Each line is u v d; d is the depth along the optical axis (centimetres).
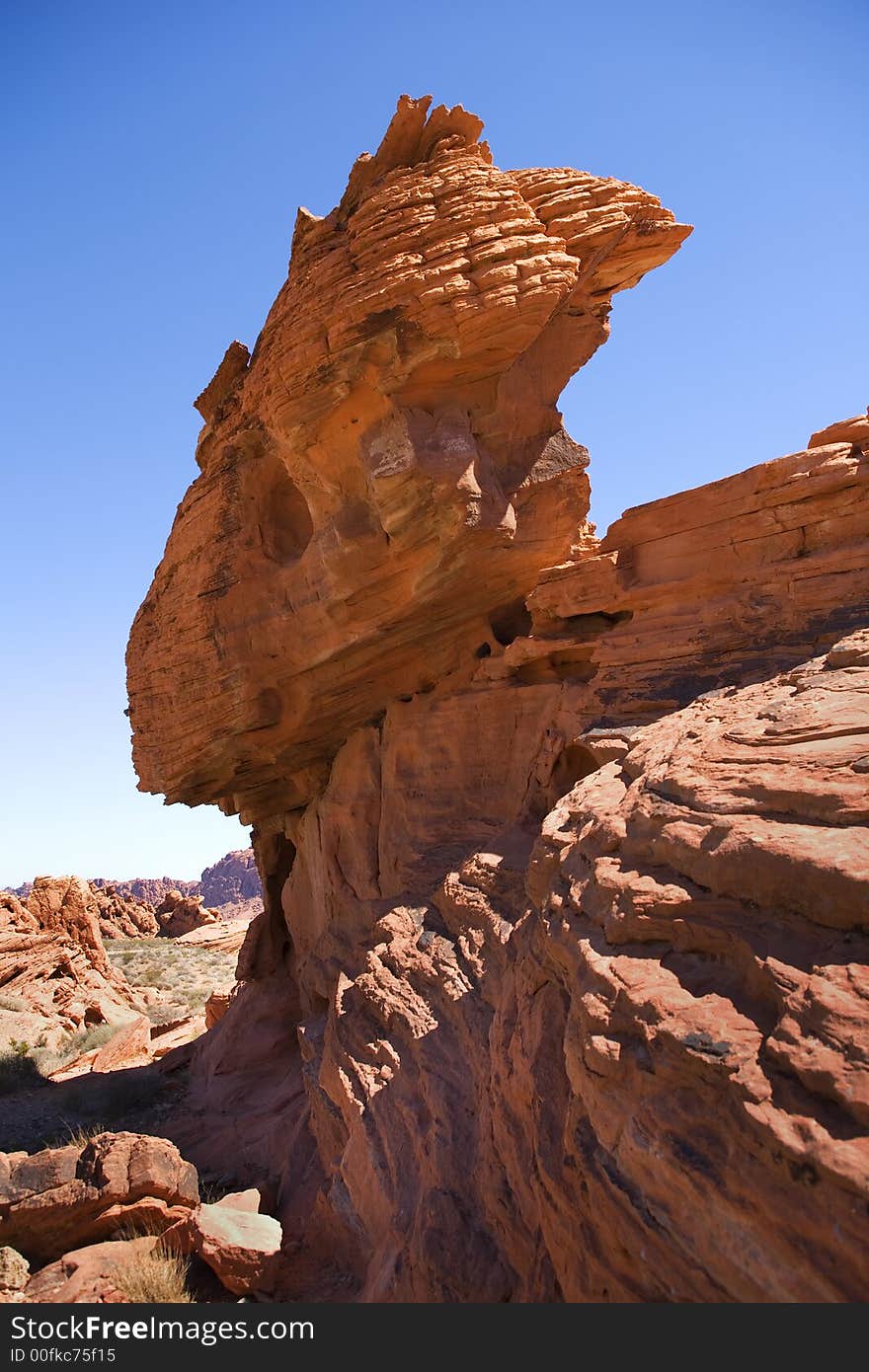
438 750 1405
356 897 1573
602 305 1325
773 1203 349
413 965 1066
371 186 1255
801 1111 358
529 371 1273
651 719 954
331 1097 1122
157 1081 1991
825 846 455
